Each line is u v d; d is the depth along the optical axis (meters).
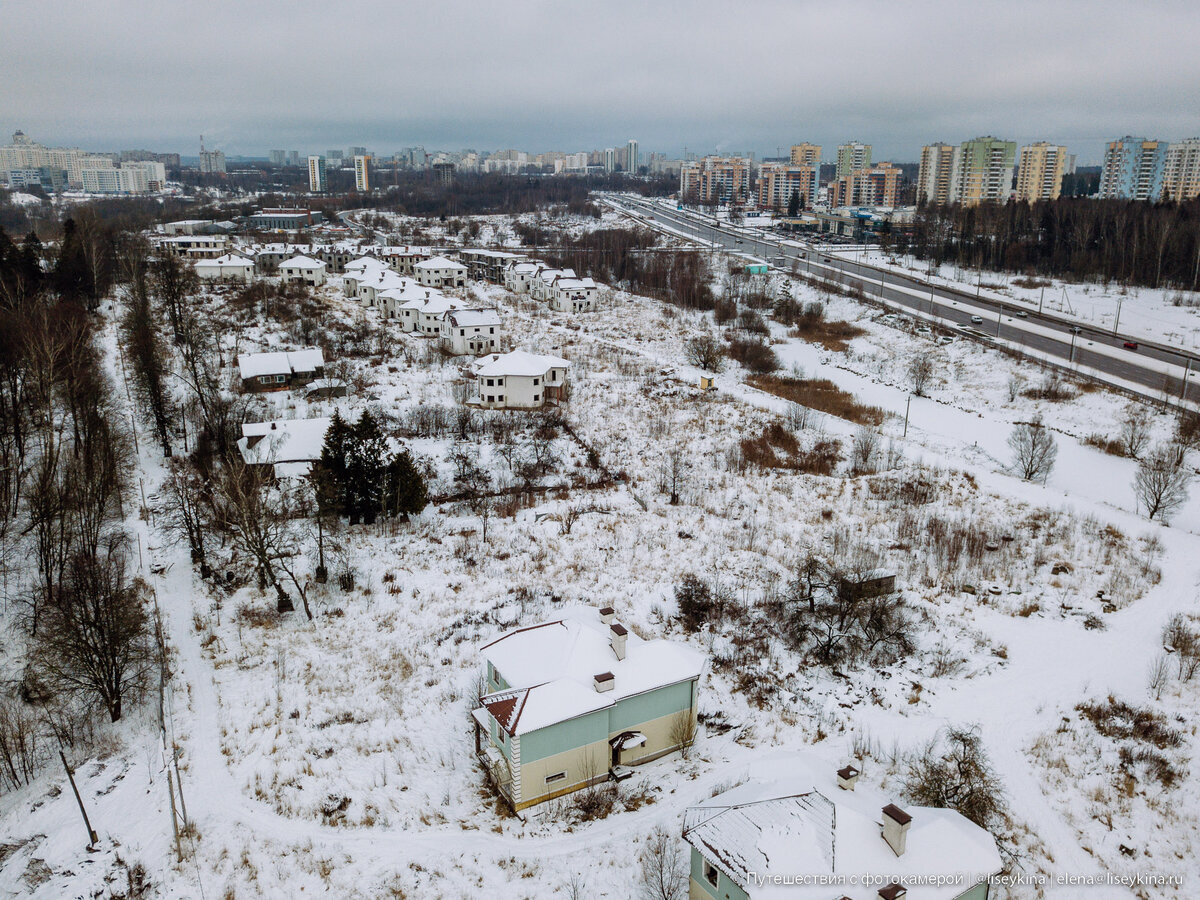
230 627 53.09
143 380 86.44
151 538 64.81
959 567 62.00
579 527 68.12
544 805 37.72
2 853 34.34
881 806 30.61
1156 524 71.44
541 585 58.12
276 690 46.16
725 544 65.56
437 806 37.72
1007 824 36.19
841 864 27.30
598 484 78.25
